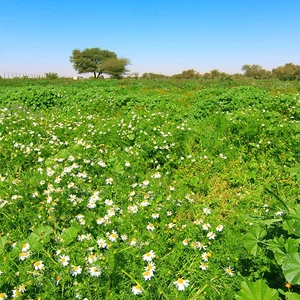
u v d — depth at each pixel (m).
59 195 3.56
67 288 2.35
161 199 3.70
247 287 2.08
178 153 5.76
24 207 3.51
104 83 28.05
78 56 78.50
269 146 5.83
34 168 4.89
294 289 2.22
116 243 2.77
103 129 6.71
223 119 7.64
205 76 48.25
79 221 3.19
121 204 3.76
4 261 2.48
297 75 49.94
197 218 3.53
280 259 2.18
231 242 2.93
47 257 2.59
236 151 5.85
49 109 11.05
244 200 4.22
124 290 2.37
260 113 7.90
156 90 19.67
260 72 53.38
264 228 2.84
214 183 4.85
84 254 2.63
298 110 8.80
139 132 6.51
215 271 2.60
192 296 2.45
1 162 5.07
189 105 11.45
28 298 2.19
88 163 4.73
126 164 4.75
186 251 2.82
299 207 2.87
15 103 10.80
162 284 2.48
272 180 4.76
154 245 2.81
